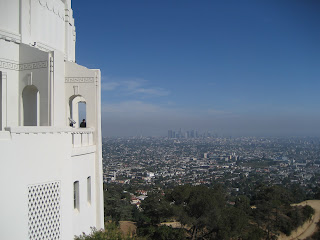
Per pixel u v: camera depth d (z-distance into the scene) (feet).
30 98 50.90
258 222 120.67
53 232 38.06
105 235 45.03
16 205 34.42
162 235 97.50
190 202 94.68
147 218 136.77
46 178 37.40
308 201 169.17
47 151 37.52
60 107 47.93
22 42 48.78
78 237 43.01
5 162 33.58
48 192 37.58
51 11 57.16
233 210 94.17
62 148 39.34
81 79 52.90
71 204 40.68
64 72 53.06
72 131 43.65
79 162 45.93
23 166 35.12
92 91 52.60
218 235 88.74
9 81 46.83
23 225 35.04
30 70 47.55
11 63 47.16
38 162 36.58
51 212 37.86
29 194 35.68
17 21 48.85
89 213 48.67
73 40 67.41
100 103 53.06
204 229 107.34
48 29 56.18
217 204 93.45
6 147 33.68
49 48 56.13
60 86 48.03
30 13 50.72
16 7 48.70
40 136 36.81
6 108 46.37
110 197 150.10
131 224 134.51
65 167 39.70
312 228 131.54
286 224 124.06
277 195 140.97
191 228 103.55
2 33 46.09
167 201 107.86
